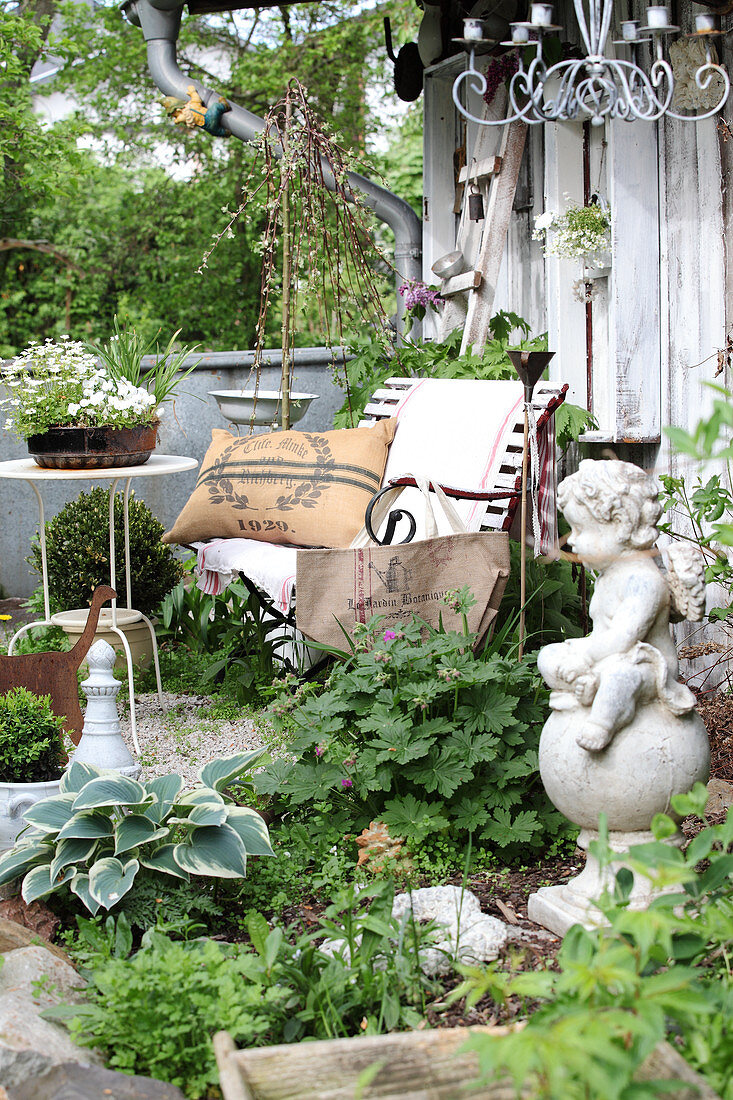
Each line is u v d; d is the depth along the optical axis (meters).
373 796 3.08
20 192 10.50
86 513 5.37
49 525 5.46
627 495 2.44
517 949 2.46
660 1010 1.48
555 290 4.95
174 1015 2.00
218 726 4.34
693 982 1.92
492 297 5.30
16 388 4.12
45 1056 1.89
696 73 3.93
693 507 4.23
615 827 2.44
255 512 4.64
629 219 4.40
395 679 3.14
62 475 3.98
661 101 4.34
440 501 3.60
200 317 12.72
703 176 4.19
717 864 1.98
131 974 2.11
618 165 4.35
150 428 4.26
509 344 5.67
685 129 4.25
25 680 3.52
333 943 2.47
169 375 4.53
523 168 5.77
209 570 4.71
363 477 4.53
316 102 9.20
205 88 6.87
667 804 2.40
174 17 6.78
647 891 2.43
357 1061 1.65
